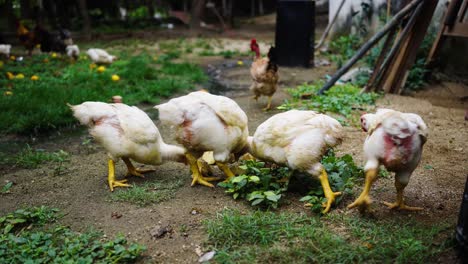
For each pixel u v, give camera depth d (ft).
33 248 11.37
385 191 14.17
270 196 12.75
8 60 41.98
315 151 12.95
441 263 10.28
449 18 27.78
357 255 10.51
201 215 12.90
